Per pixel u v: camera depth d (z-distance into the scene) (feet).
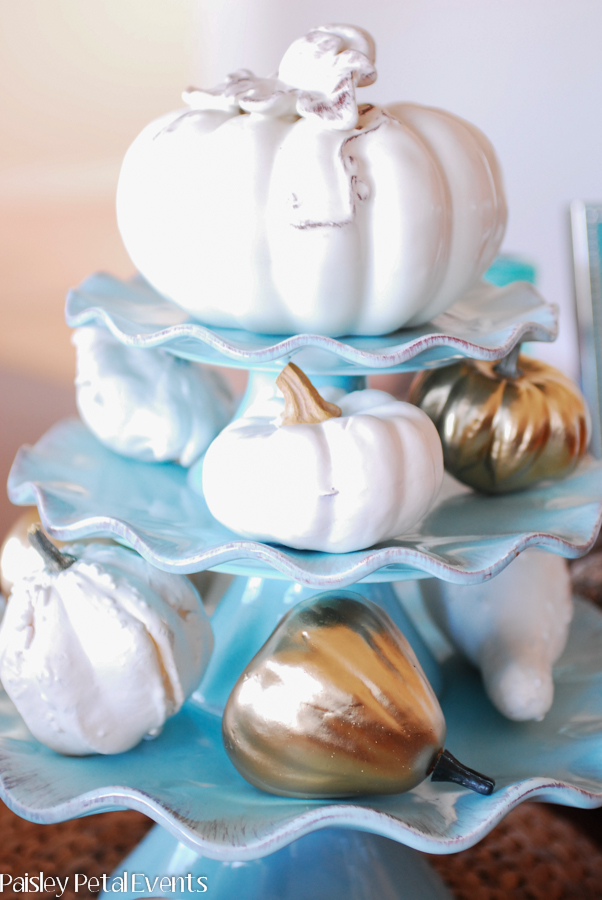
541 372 2.24
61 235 7.98
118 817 2.28
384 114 1.89
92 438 2.28
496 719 2.07
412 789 1.88
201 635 2.00
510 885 2.09
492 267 2.81
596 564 2.70
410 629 2.18
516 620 2.12
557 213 4.27
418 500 1.80
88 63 9.71
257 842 1.71
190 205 1.84
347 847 2.05
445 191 1.90
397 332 1.99
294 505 1.74
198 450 2.17
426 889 2.03
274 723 1.80
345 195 1.79
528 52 4.12
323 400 1.82
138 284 2.30
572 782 1.88
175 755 1.96
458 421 2.13
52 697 1.86
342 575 1.71
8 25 9.45
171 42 9.34
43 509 1.93
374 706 1.80
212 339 1.81
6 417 4.76
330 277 1.81
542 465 2.13
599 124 4.07
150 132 1.94
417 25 4.33
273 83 1.91
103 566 1.94
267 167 1.81
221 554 1.74
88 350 2.20
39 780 1.86
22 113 9.70
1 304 6.56
